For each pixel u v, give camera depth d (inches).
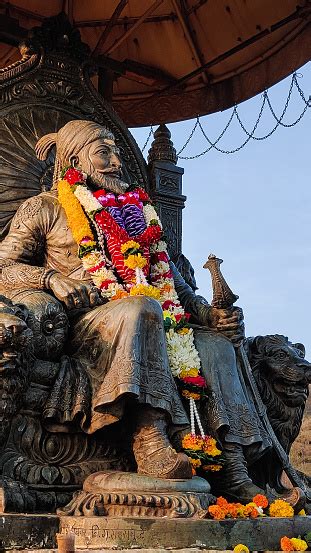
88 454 222.7
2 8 364.2
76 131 274.8
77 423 219.9
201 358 238.8
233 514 197.0
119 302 221.3
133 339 211.8
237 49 358.9
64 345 229.9
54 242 259.1
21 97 312.3
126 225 261.7
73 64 323.6
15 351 202.1
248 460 235.5
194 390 228.5
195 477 206.8
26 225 259.6
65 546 162.2
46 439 218.5
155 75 381.7
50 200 264.7
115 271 251.8
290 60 358.0
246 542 193.5
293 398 264.2
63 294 229.8
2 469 209.3
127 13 373.1
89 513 190.2
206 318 258.8
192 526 187.8
